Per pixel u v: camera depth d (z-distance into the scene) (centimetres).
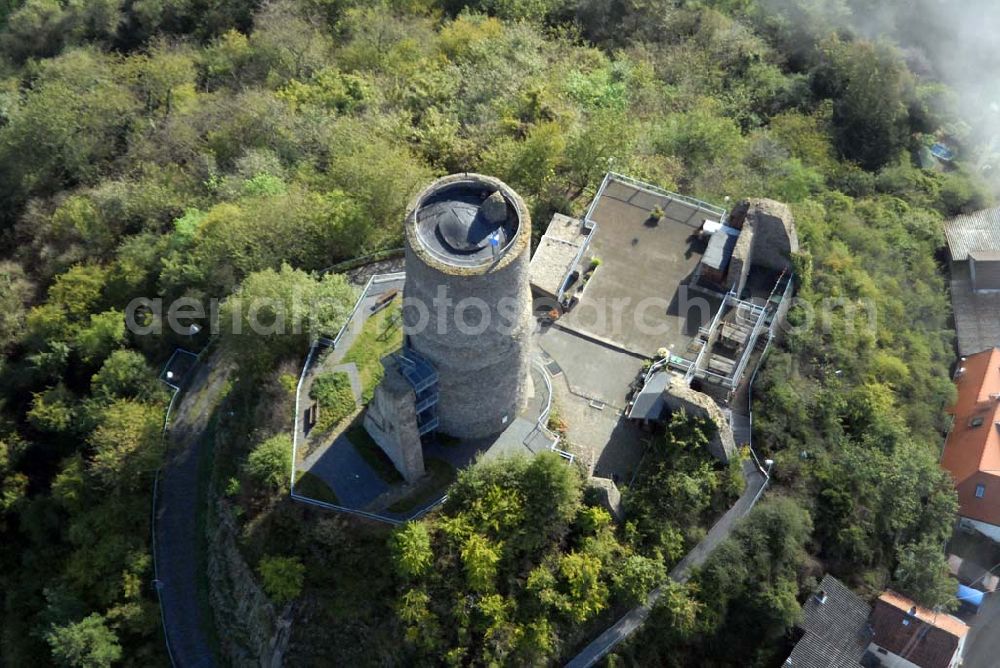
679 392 4538
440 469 4512
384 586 4206
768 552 4484
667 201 5847
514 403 4606
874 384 5412
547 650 4088
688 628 4231
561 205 5988
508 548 4144
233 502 4784
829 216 6612
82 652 4741
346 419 4731
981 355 6309
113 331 5791
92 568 5094
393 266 5747
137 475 5275
